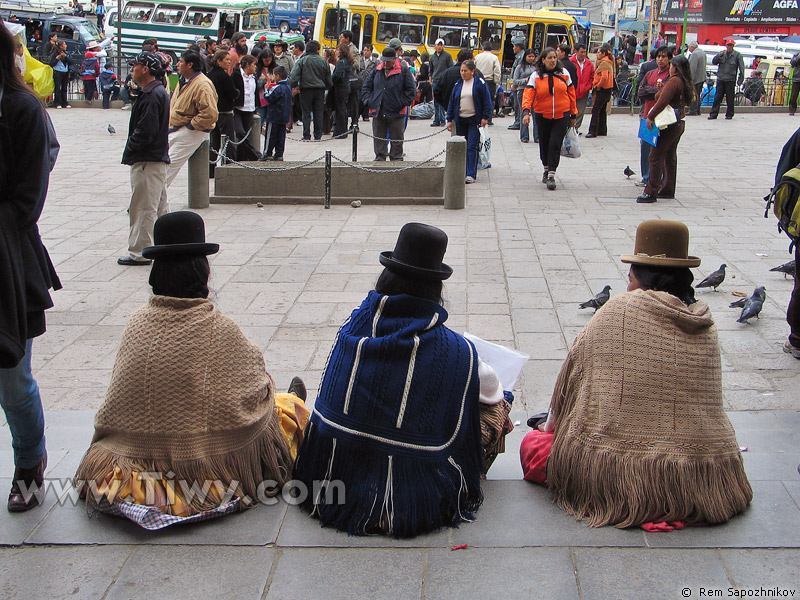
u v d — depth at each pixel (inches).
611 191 443.2
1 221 115.8
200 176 399.9
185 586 117.2
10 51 116.8
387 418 126.5
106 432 131.6
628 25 1766.7
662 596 113.4
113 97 914.7
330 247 329.7
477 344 162.2
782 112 872.9
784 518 132.0
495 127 733.9
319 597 114.5
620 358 130.5
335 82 655.8
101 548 126.0
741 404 186.4
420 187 412.2
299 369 210.2
